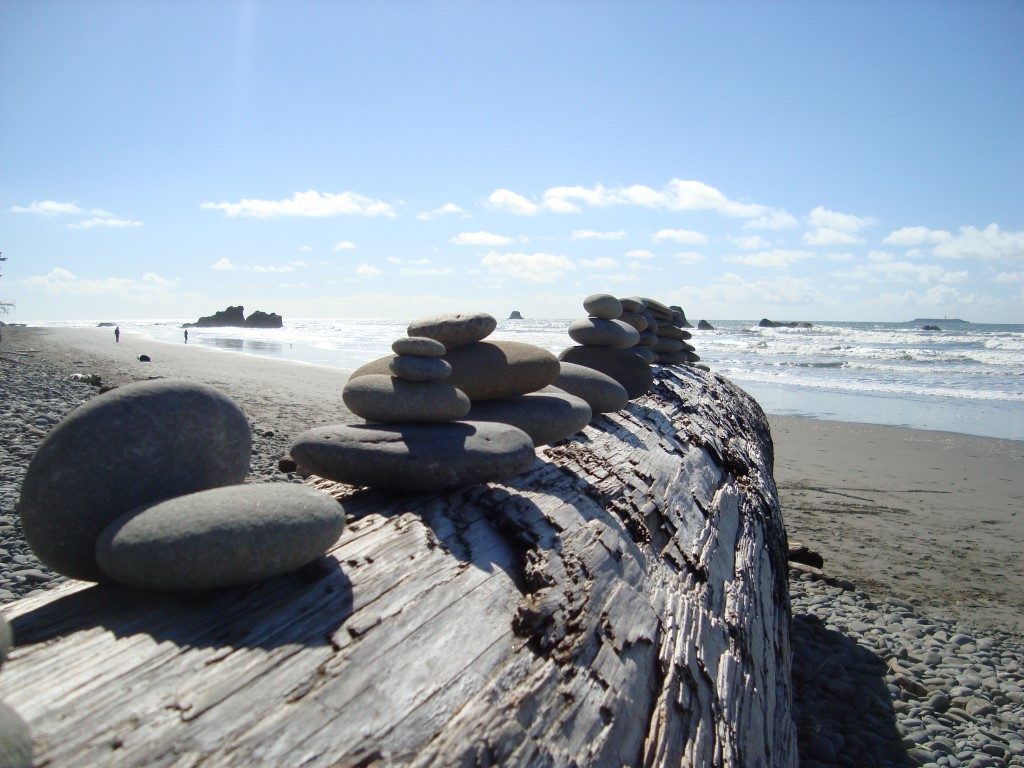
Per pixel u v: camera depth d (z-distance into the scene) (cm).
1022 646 453
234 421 216
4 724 109
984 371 2491
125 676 136
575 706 157
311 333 5988
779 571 379
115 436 194
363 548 194
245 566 167
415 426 262
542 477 269
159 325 9588
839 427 1337
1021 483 909
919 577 575
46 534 189
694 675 203
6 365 1488
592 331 489
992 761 324
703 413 505
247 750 119
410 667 148
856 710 372
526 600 185
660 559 251
